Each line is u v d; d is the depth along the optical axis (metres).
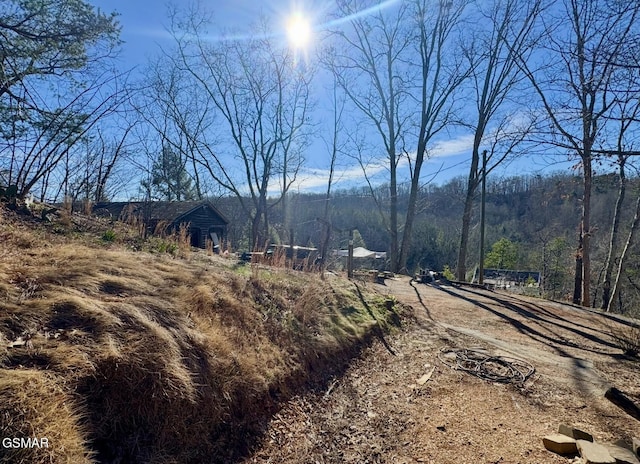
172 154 18.39
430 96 16.03
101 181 10.84
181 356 2.69
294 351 3.92
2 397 1.72
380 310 6.48
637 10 4.60
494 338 5.89
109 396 2.15
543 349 5.41
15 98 5.98
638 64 3.64
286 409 3.10
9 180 5.89
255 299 4.69
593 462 2.47
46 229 4.96
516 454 2.75
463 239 14.97
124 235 6.06
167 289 3.61
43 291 2.71
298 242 27.39
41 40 6.42
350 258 10.16
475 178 14.88
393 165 17.25
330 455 2.67
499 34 13.70
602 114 4.17
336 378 3.96
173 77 17.16
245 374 3.05
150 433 2.20
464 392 3.87
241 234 28.08
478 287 12.25
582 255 11.48
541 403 3.66
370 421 3.20
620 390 4.00
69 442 1.77
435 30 15.45
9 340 2.12
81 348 2.25
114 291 3.17
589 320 7.64
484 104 14.54
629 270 16.69
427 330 6.21
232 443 2.51
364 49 16.78
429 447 2.84
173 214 17.12
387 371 4.39
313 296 5.50
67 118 6.41
